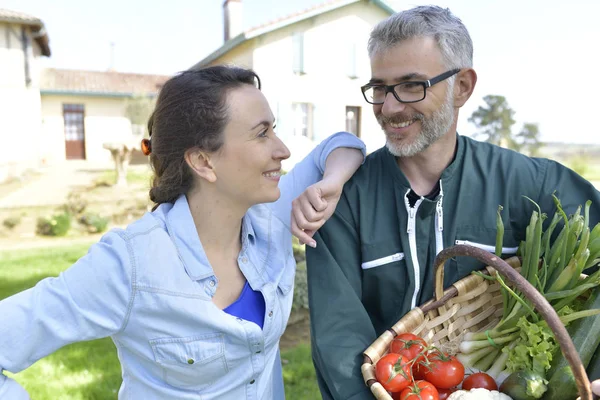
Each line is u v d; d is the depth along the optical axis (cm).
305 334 418
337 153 167
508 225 172
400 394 145
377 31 156
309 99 1414
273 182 128
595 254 162
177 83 122
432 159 167
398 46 151
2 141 1595
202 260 128
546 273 161
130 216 1038
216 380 132
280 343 398
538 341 152
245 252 138
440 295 161
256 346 132
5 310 113
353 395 149
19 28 1593
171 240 127
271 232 148
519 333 164
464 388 158
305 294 466
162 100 124
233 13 1570
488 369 170
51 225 930
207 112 117
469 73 162
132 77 2256
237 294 136
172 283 123
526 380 145
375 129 1509
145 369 131
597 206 171
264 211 151
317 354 158
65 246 818
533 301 120
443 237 170
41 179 1383
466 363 168
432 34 150
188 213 129
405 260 167
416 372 156
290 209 158
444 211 169
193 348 125
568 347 116
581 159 1566
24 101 1623
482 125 1584
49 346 115
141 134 1950
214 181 124
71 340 117
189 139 120
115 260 119
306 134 1444
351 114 1480
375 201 171
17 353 113
